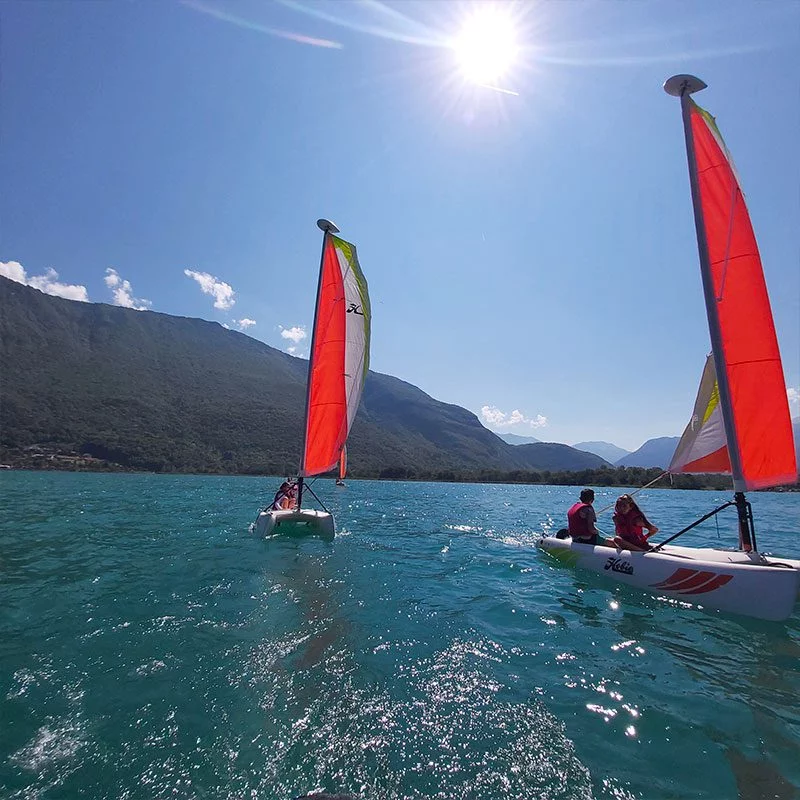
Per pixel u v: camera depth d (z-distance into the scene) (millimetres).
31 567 8992
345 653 5164
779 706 4199
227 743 3506
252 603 6863
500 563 10180
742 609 6707
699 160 7863
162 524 15664
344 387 12992
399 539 13664
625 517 8930
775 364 7109
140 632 5664
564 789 3096
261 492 37594
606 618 6559
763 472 7223
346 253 12930
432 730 3738
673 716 4008
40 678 4457
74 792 2990
